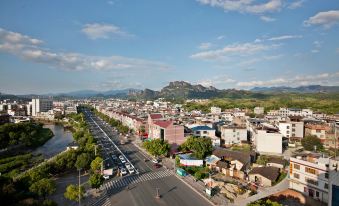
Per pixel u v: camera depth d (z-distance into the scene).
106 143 168.00
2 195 63.12
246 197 78.12
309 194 80.44
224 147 149.25
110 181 94.19
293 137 168.62
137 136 194.38
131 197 79.00
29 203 58.88
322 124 171.50
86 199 77.31
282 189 85.44
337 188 53.81
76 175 101.44
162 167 112.50
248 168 106.06
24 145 169.62
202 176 97.12
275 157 118.81
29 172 86.94
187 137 143.38
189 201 75.81
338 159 55.88
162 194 81.44
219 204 73.06
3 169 108.81
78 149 117.44
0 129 161.50
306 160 83.81
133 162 120.81
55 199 77.12
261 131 138.75
